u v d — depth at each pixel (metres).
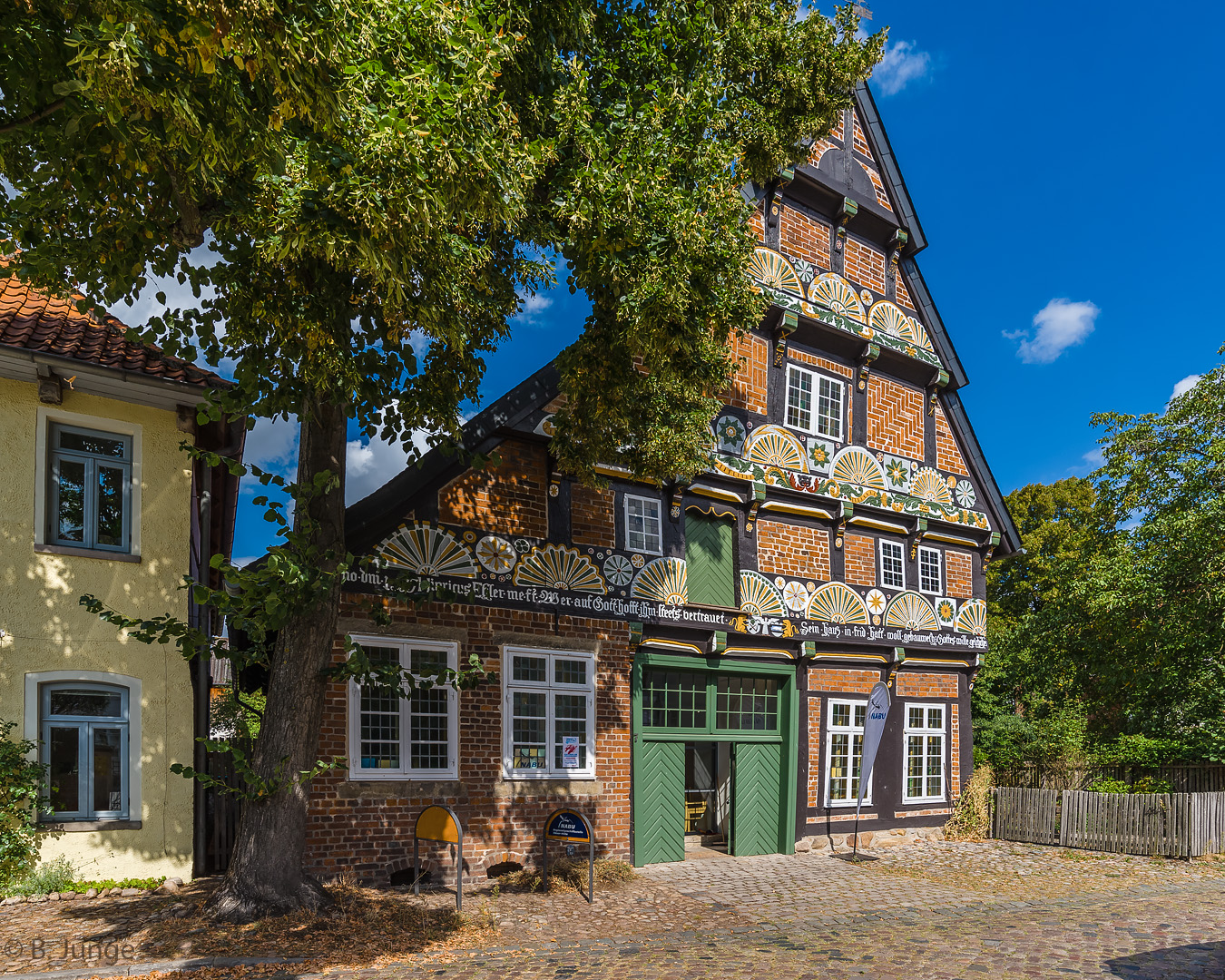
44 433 9.64
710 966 7.12
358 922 8.01
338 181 5.59
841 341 15.92
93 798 9.48
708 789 16.23
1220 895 11.12
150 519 10.17
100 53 4.43
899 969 7.02
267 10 4.59
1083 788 17.34
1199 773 17.12
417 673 8.92
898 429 16.78
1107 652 19.12
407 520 10.77
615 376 9.21
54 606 9.46
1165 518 18.08
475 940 7.91
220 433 10.84
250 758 10.05
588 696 12.03
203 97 5.03
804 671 14.60
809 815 14.46
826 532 15.32
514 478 11.77
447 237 6.52
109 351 9.94
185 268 6.79
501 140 6.20
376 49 5.69
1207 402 18.66
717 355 9.51
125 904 8.54
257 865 7.96
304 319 6.64
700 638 13.40
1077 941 8.09
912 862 13.64
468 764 10.83
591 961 7.29
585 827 9.86
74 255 6.23
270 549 7.39
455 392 8.96
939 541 17.28
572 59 8.10
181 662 10.08
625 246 7.92
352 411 8.16
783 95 9.98
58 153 5.57
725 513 14.04
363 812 9.92
